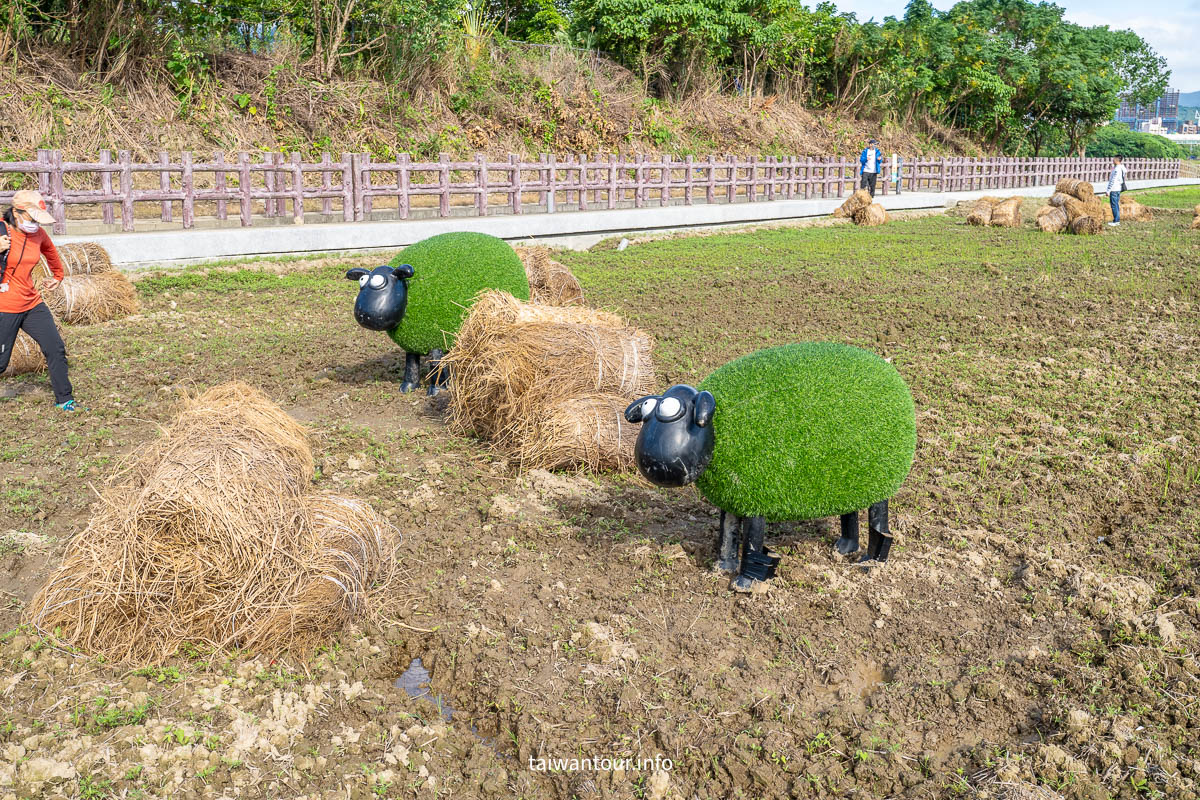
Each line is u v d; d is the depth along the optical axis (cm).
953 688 392
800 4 3909
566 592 481
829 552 522
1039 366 901
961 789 336
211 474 416
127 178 1388
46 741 353
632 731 376
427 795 344
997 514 568
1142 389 818
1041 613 451
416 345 793
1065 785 334
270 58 2292
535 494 609
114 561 414
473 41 2700
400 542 530
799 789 341
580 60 3036
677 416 445
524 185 1916
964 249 1827
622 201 2270
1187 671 394
